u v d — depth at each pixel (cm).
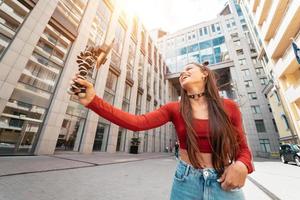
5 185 361
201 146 98
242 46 3669
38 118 965
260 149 2756
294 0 1170
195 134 98
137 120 102
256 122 2944
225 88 4172
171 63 4750
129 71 2164
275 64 1680
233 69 3534
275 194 396
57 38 1130
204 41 4491
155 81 3142
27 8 945
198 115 108
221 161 91
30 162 653
